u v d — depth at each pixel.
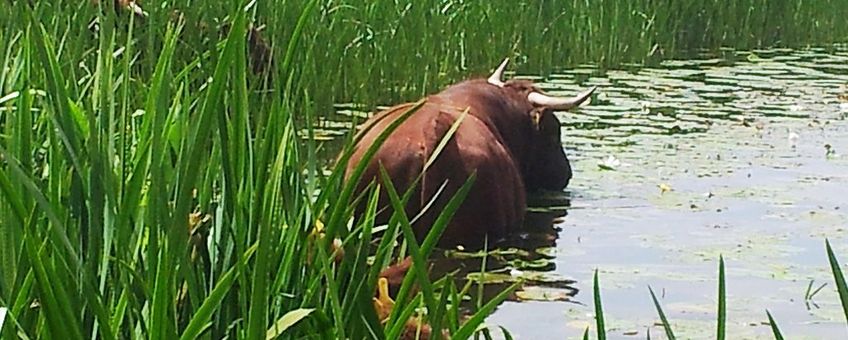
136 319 2.75
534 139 8.38
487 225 7.18
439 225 2.97
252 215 2.97
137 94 4.95
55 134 2.87
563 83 13.84
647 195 8.45
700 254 7.05
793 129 11.07
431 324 2.88
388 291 3.91
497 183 7.22
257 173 3.00
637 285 6.45
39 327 2.70
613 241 7.33
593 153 9.77
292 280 3.05
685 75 14.86
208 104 2.67
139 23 7.50
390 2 12.75
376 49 11.91
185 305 2.95
